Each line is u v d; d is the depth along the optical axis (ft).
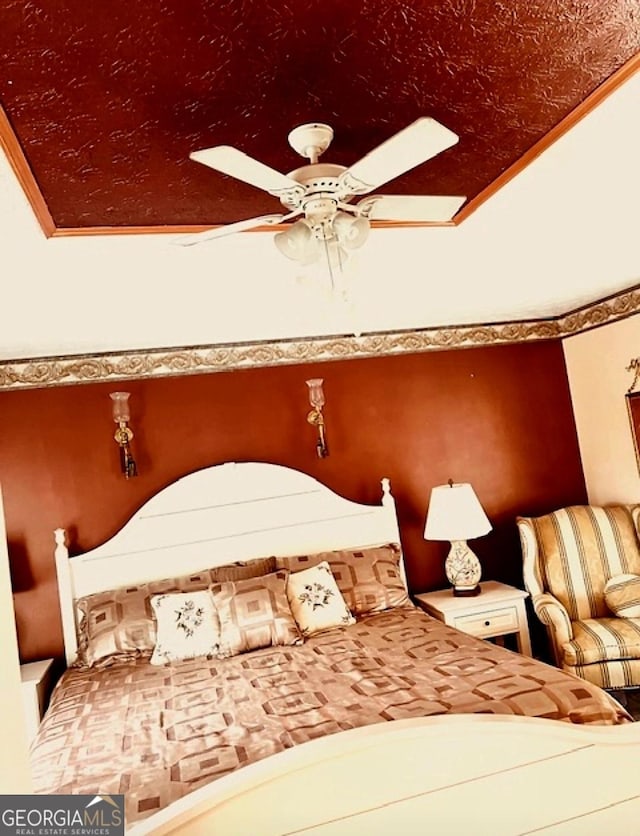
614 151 6.13
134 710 7.79
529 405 14.57
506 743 5.00
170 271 8.18
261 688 8.02
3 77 4.10
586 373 14.17
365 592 11.54
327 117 5.03
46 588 11.65
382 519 13.17
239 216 6.75
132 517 12.12
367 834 4.65
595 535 12.80
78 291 8.55
